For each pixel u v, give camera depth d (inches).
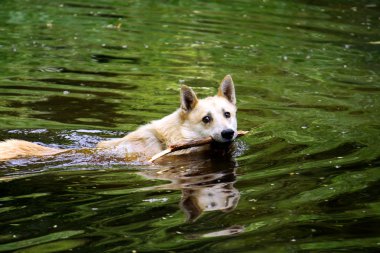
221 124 497.0
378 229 343.6
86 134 529.7
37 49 797.2
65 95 629.0
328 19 1053.2
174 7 1098.7
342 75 746.8
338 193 396.8
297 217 359.3
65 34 879.7
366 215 362.6
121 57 784.3
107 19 980.6
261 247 321.1
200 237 332.2
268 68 767.1
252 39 904.3
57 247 317.7
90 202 379.9
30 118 558.6
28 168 440.8
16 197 385.7
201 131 503.2
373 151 481.1
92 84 669.9
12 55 763.4
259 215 361.7
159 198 389.4
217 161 470.9
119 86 669.9
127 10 1055.0
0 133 515.8
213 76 724.0
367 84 709.9
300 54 837.8
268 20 1029.2
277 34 939.3
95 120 563.2
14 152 462.0
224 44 870.4
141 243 323.3
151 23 973.2
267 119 575.8
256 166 453.7
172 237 331.6
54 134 523.8
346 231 341.1
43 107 589.9
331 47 877.8
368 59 822.5
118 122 562.3
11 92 627.5
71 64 741.3
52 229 338.6
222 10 1094.4
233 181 423.2
